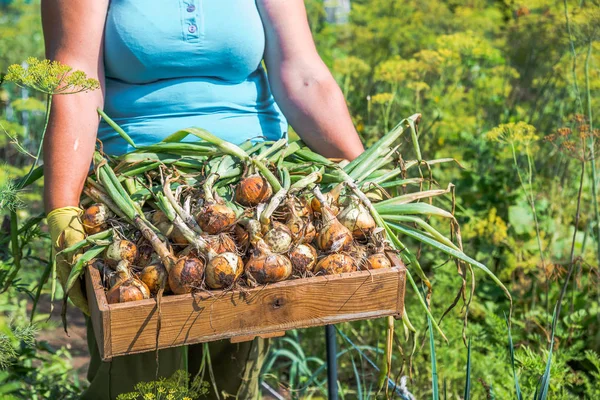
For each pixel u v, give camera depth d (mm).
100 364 1890
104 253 1523
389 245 1619
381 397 2416
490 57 3357
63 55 1717
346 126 1868
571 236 2986
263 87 1921
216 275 1441
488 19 3986
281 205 1585
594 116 3258
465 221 3074
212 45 1782
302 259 1515
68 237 1564
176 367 1868
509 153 3104
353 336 2670
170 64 1777
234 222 1523
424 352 2473
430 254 2846
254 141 1855
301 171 1713
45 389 2201
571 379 2285
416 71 3277
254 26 1820
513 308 2740
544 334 2594
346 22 4859
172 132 1796
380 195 1788
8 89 3990
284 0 1857
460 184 3168
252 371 2004
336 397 1961
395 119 3309
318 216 1629
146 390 1700
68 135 1651
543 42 3504
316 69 1866
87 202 1672
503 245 2926
